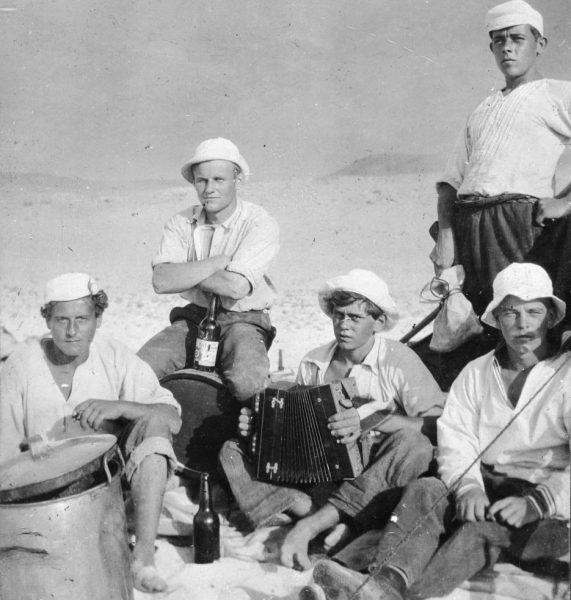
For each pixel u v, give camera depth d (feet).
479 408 13.79
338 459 13.67
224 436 15.10
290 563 13.26
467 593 12.48
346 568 12.37
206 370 15.57
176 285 15.85
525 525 12.53
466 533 12.44
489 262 15.48
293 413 13.96
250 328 15.85
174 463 13.78
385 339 14.69
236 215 16.26
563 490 12.54
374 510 13.44
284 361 19.49
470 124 16.03
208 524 13.62
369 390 14.49
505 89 16.05
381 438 14.05
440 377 15.69
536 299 13.58
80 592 12.44
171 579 13.19
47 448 13.44
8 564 12.44
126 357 14.71
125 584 12.78
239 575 13.19
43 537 12.32
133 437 13.88
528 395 13.51
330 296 14.66
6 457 14.17
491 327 15.56
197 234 16.30
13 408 14.37
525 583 12.51
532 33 15.74
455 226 15.98
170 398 14.62
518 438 13.46
